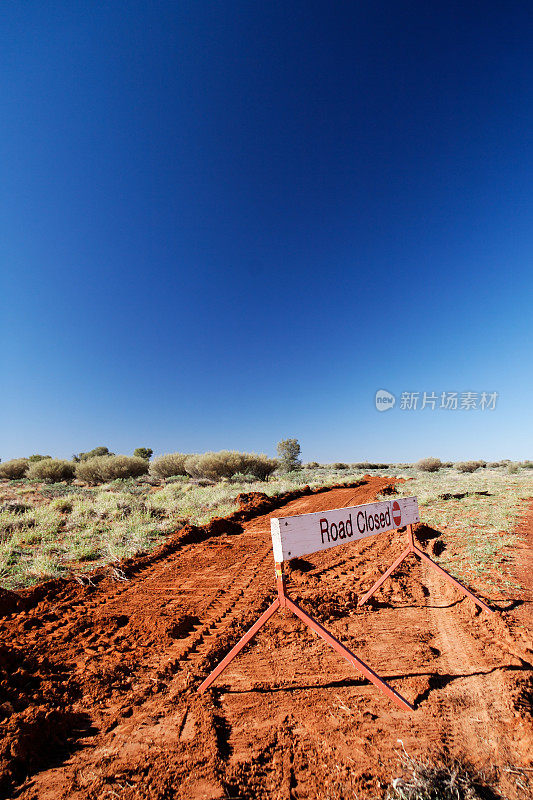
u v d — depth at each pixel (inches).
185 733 112.5
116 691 137.1
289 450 1520.7
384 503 185.3
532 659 142.3
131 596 233.9
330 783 91.3
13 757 101.7
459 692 126.2
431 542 317.4
